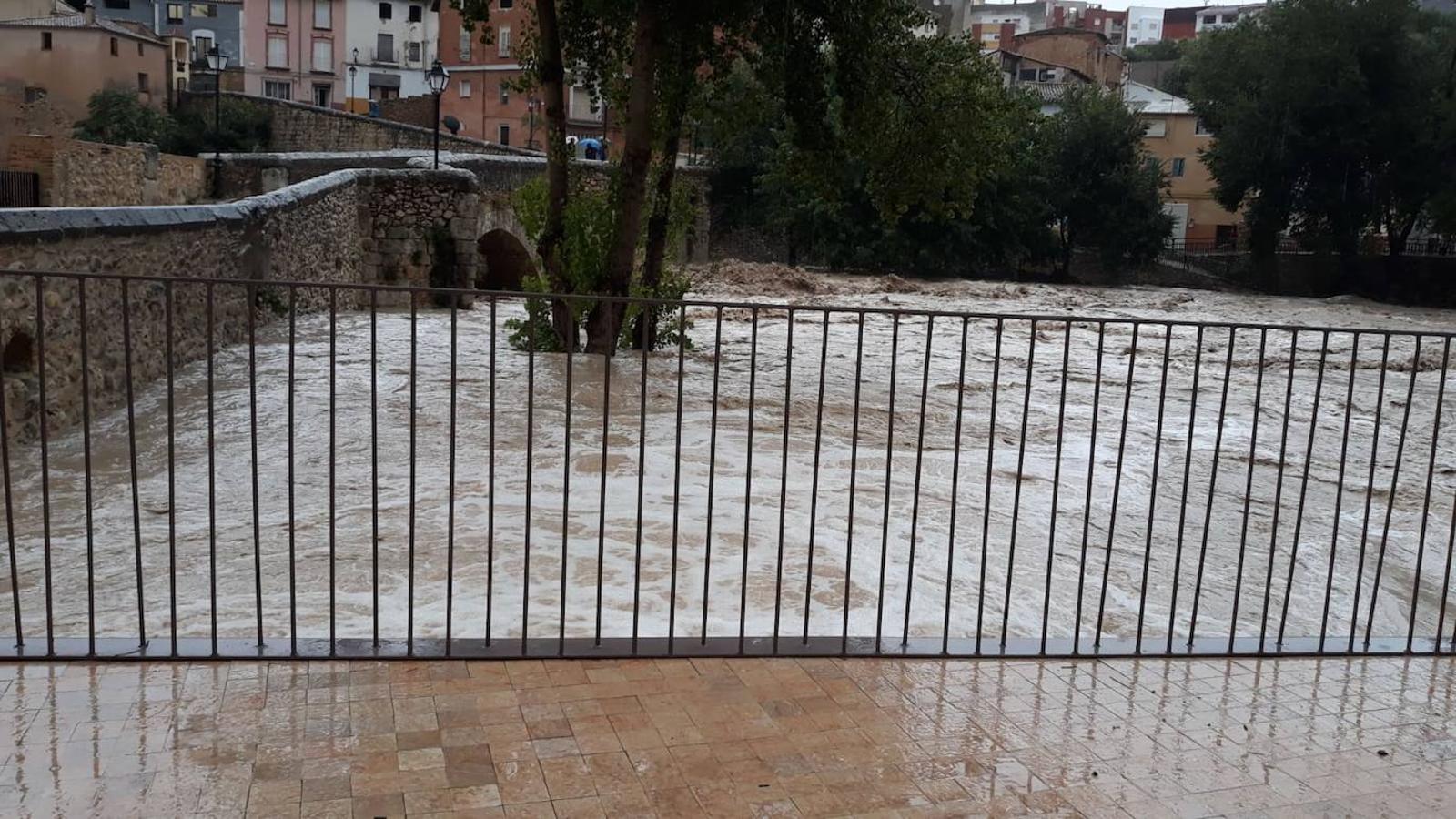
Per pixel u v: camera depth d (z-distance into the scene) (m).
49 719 4.07
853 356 20.14
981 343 23.88
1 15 56.00
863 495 9.08
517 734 4.09
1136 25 166.38
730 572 6.67
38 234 10.49
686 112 18.56
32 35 53.16
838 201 20.11
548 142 17.39
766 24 17.34
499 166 33.16
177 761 3.80
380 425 11.72
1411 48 54.06
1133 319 5.15
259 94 75.56
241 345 17.80
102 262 12.12
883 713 4.41
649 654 4.88
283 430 11.37
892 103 19.02
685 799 3.69
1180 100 75.19
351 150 54.53
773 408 13.66
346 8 76.38
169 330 4.53
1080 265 60.91
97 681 4.40
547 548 7.09
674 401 13.73
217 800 3.56
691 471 9.63
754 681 4.67
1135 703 4.64
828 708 4.44
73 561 6.83
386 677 4.55
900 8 18.30
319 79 76.75
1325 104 53.16
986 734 4.27
